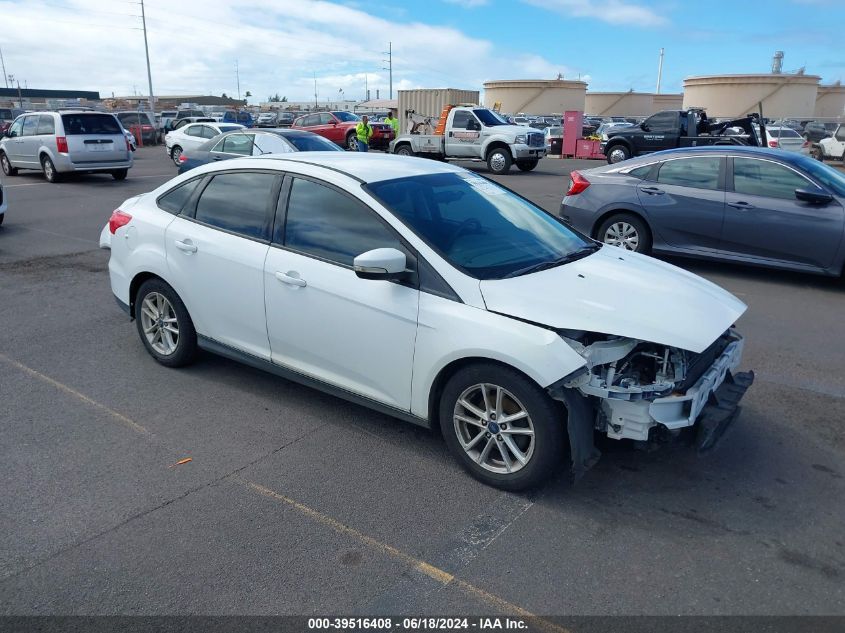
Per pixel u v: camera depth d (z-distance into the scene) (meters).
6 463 3.77
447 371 3.58
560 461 3.58
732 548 3.08
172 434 4.12
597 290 3.55
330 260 3.93
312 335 4.02
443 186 4.27
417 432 4.18
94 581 2.84
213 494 3.49
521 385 3.27
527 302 3.36
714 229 7.92
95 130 17.48
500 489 3.53
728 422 3.66
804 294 7.38
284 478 3.65
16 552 3.02
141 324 5.16
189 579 2.86
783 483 3.63
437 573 2.91
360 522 3.27
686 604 2.73
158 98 115.00
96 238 10.37
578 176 8.98
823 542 3.13
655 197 8.26
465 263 3.62
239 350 4.51
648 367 3.44
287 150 13.48
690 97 68.69
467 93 30.03
